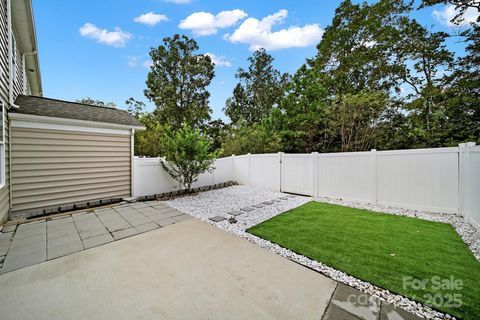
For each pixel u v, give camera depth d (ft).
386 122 26.40
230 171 31.60
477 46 27.94
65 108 19.27
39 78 32.48
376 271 8.16
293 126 35.29
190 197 22.21
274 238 11.44
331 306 6.37
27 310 6.20
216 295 6.90
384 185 18.28
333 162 21.36
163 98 69.97
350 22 45.14
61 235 11.82
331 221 14.30
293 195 23.47
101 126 19.04
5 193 13.94
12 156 14.87
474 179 12.49
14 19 18.25
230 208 17.84
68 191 17.40
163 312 6.17
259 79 87.51
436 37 33.65
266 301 6.63
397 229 12.67
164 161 22.97
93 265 8.73
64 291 7.07
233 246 10.54
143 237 11.64
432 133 26.63
